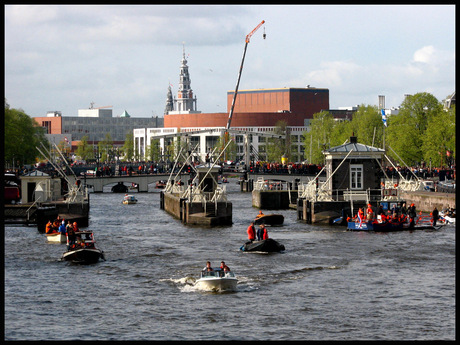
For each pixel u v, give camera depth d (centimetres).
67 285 11369
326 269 12375
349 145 19012
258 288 11069
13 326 9238
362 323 9294
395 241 15350
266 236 14475
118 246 15238
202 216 19188
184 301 10344
